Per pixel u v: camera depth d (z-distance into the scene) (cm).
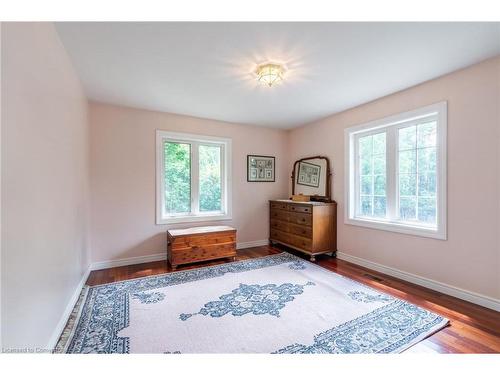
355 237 334
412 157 275
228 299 223
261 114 365
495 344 158
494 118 204
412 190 275
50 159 156
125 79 246
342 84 258
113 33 171
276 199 454
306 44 186
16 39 112
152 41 182
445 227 236
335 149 367
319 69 225
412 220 275
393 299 222
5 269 101
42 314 139
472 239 218
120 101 307
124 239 325
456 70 227
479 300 212
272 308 206
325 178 382
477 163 214
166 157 362
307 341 162
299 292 237
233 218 412
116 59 207
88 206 292
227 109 341
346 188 346
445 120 235
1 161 98
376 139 316
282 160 462
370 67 221
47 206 149
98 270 304
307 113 361
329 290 242
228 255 345
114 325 181
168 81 250
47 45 152
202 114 363
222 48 192
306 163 421
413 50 194
